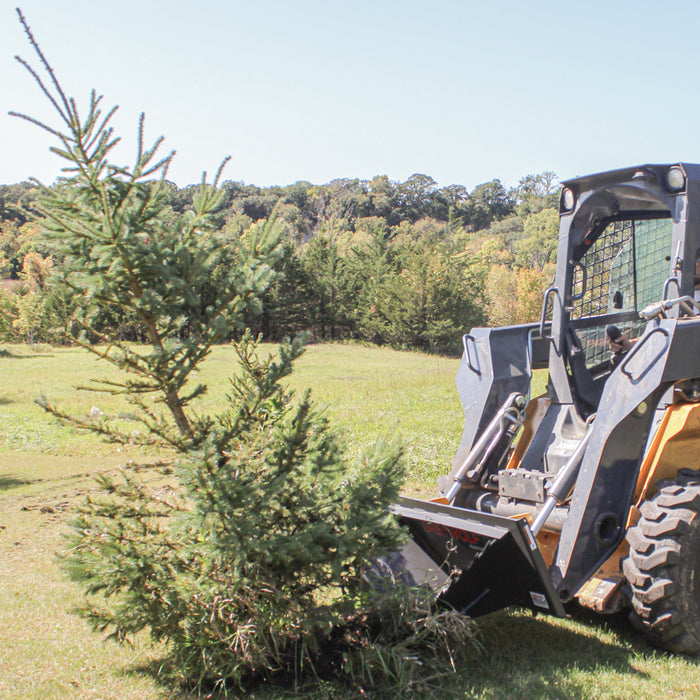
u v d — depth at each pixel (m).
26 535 6.95
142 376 3.84
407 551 4.58
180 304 3.82
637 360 4.27
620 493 4.29
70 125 3.42
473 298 51.06
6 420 15.62
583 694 3.72
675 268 4.63
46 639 4.50
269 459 3.90
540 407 5.08
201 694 3.80
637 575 4.09
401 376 25.33
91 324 3.81
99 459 11.88
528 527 3.84
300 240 100.19
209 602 3.69
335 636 4.07
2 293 43.28
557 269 5.16
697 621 4.11
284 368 3.85
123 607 3.76
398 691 3.71
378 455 4.05
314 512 3.91
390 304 49.69
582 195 5.05
